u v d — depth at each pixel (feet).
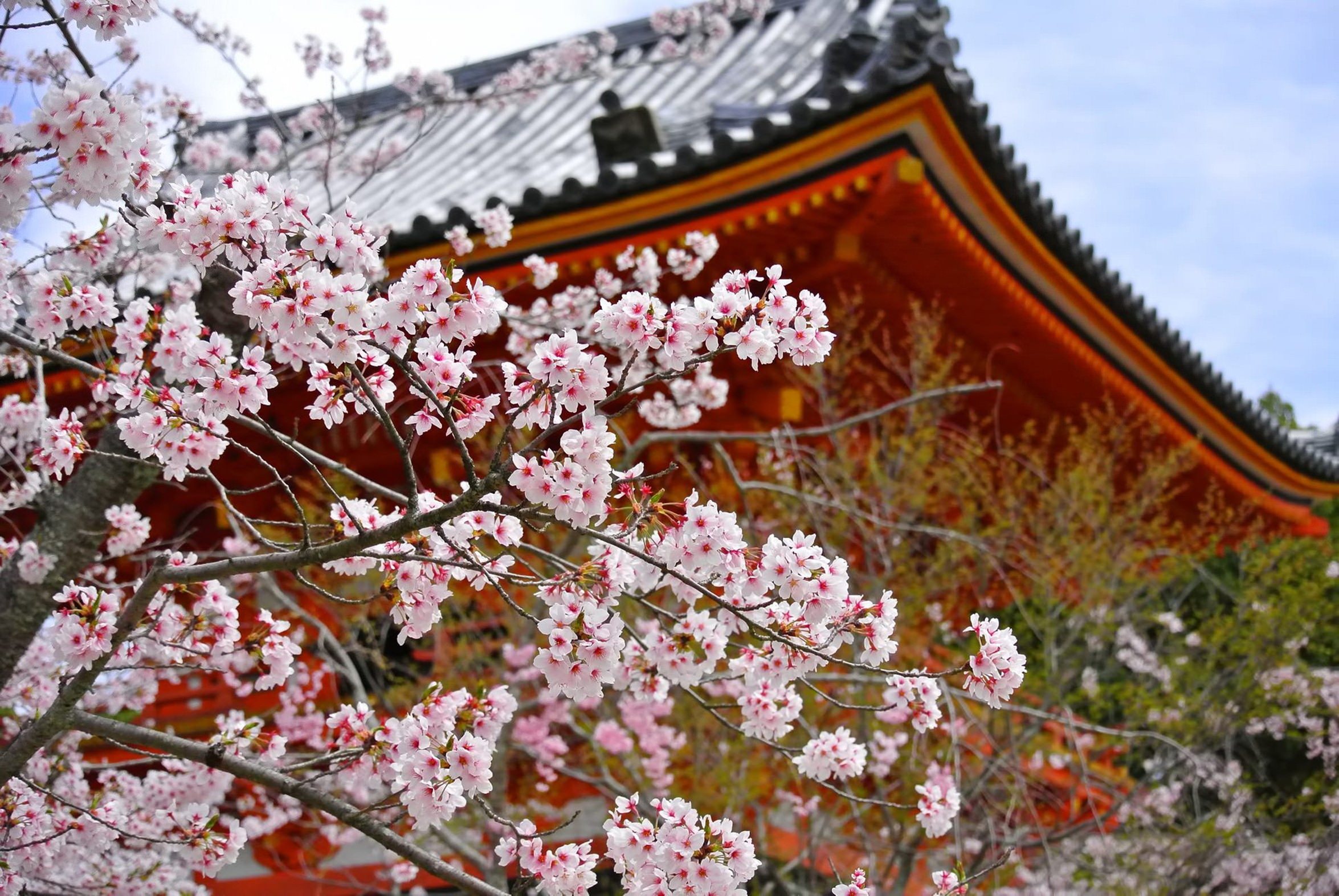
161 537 32.63
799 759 11.56
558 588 9.62
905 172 24.21
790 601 10.03
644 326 8.70
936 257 28.43
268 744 12.19
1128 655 31.17
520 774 28.17
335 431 30.35
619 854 9.68
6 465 17.89
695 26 28.43
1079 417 38.40
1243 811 27.66
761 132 24.57
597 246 26.43
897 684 10.49
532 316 19.53
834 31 43.62
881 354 32.40
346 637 25.91
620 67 29.94
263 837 27.14
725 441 30.25
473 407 9.53
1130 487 41.45
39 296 10.48
